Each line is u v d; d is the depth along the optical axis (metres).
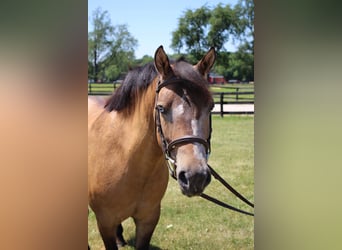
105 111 2.48
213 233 3.34
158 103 1.84
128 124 2.21
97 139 2.39
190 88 1.79
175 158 1.78
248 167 5.39
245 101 11.10
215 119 10.00
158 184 2.28
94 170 2.33
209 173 1.71
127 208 2.28
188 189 1.68
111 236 2.39
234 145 6.88
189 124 1.75
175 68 1.89
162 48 1.83
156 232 3.35
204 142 1.74
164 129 1.84
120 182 2.21
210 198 2.71
